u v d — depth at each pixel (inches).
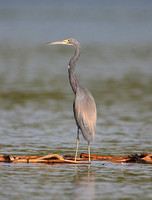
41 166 457.7
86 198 354.0
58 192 368.5
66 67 1505.9
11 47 2130.9
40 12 4763.8
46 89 1065.5
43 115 768.9
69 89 1076.5
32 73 1342.3
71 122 715.4
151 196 360.5
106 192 369.7
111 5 5634.8
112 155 510.0
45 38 2591.0
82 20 3944.4
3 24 3513.8
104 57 1763.0
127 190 375.9
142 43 2369.6
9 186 383.2
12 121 711.7
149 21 3853.3
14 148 538.6
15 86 1095.0
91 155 495.8
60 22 3722.9
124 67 1482.5
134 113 789.2
